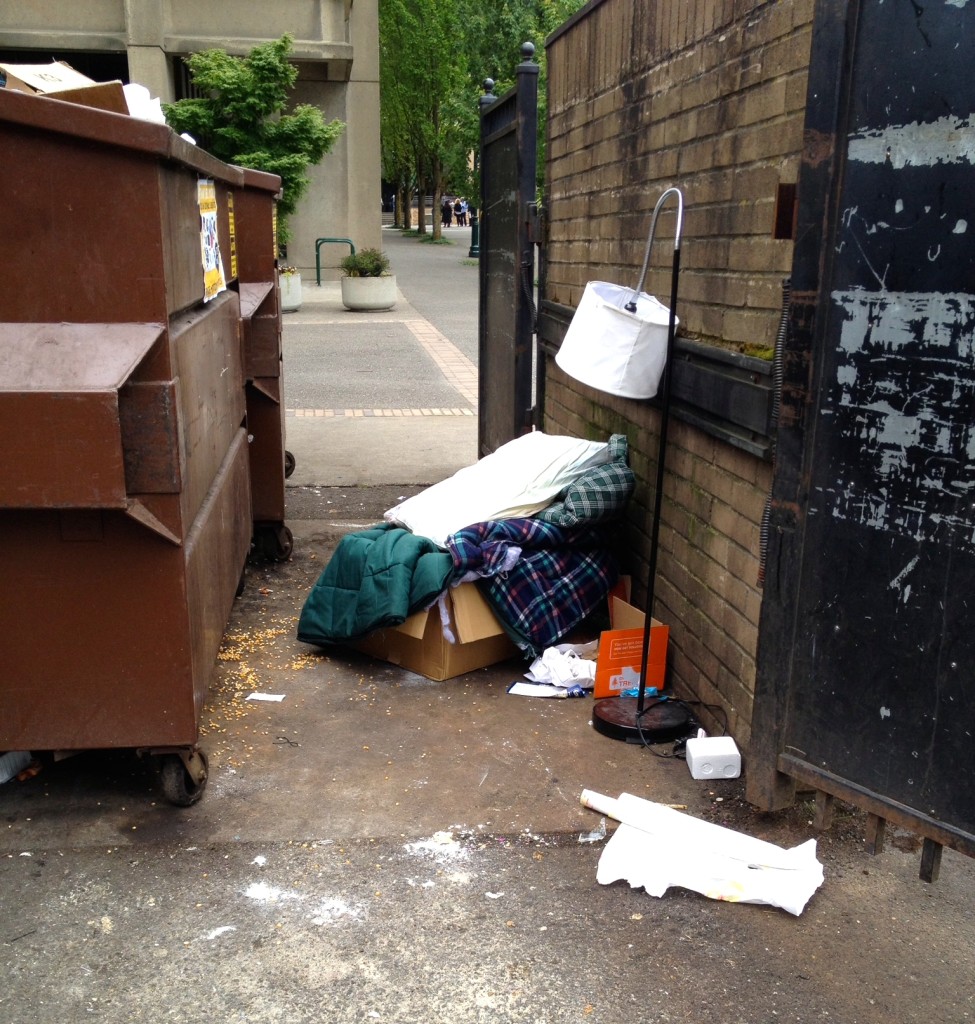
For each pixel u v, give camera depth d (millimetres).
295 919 2459
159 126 2316
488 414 6977
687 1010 2199
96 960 2309
